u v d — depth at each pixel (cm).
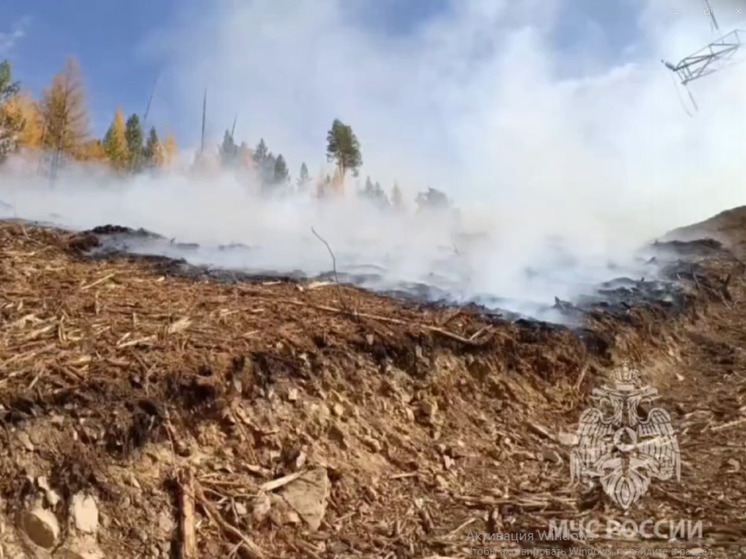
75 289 416
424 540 298
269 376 354
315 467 320
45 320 354
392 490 336
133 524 254
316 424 351
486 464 387
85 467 257
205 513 272
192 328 381
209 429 311
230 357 348
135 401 292
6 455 247
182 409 306
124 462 271
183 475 280
